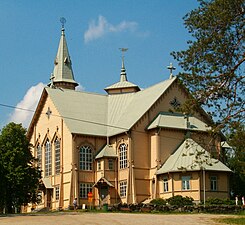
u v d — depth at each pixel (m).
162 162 84.12
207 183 78.62
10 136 74.81
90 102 97.12
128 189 84.00
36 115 98.50
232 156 82.94
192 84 45.25
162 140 85.00
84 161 88.31
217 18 43.94
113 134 88.69
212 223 44.91
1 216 58.19
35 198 75.25
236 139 44.72
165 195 81.00
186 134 84.94
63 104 94.12
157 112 87.94
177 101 89.62
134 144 85.69
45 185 91.69
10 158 72.88
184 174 79.31
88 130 89.81
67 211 71.38
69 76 116.56
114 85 100.75
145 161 85.94
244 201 79.00
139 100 93.56
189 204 71.25
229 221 46.66
